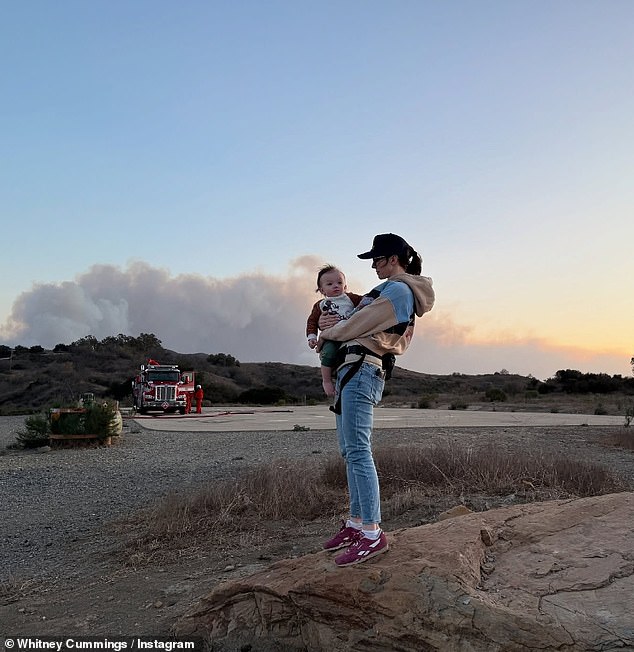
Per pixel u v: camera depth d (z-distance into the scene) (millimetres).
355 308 4480
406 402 44312
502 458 10070
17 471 14469
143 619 5383
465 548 4223
